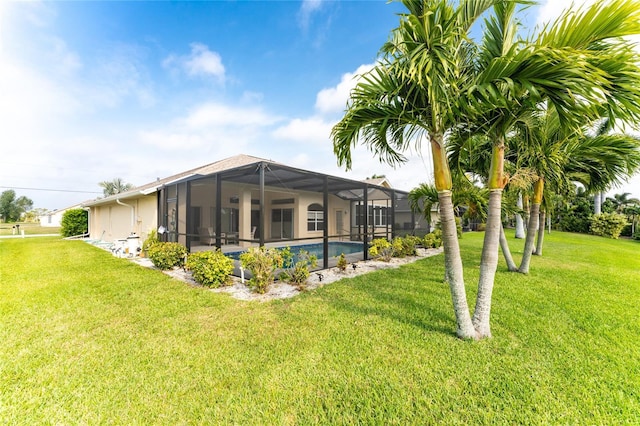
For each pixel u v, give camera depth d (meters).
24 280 6.83
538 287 6.19
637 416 2.34
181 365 3.09
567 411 2.40
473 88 2.97
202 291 5.92
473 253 11.45
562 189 7.45
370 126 4.08
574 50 2.61
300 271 6.48
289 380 2.82
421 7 3.07
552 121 5.53
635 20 2.52
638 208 25.67
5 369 3.02
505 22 3.48
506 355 3.28
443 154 3.65
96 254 11.39
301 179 10.93
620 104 2.70
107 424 2.29
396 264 9.30
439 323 4.19
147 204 12.38
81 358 3.24
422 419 2.32
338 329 3.97
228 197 15.27
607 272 7.81
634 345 3.53
